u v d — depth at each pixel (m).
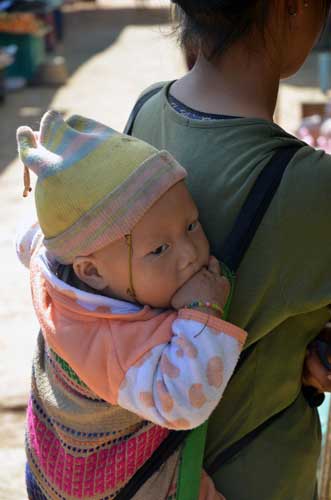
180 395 1.27
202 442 1.42
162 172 1.31
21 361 4.25
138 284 1.34
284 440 1.51
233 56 1.43
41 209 1.36
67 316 1.38
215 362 1.28
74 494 1.43
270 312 1.39
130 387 1.31
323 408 2.52
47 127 1.38
